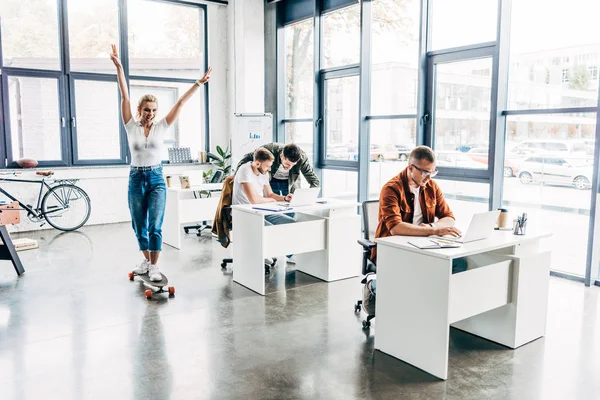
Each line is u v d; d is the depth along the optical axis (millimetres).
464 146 5273
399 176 3236
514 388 2605
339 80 6848
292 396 2510
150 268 4309
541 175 4695
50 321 3527
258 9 7785
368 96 6270
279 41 7777
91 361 2895
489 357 2994
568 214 4559
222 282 4520
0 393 2521
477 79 5082
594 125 4270
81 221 7238
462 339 3285
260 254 4129
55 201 6996
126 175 7602
